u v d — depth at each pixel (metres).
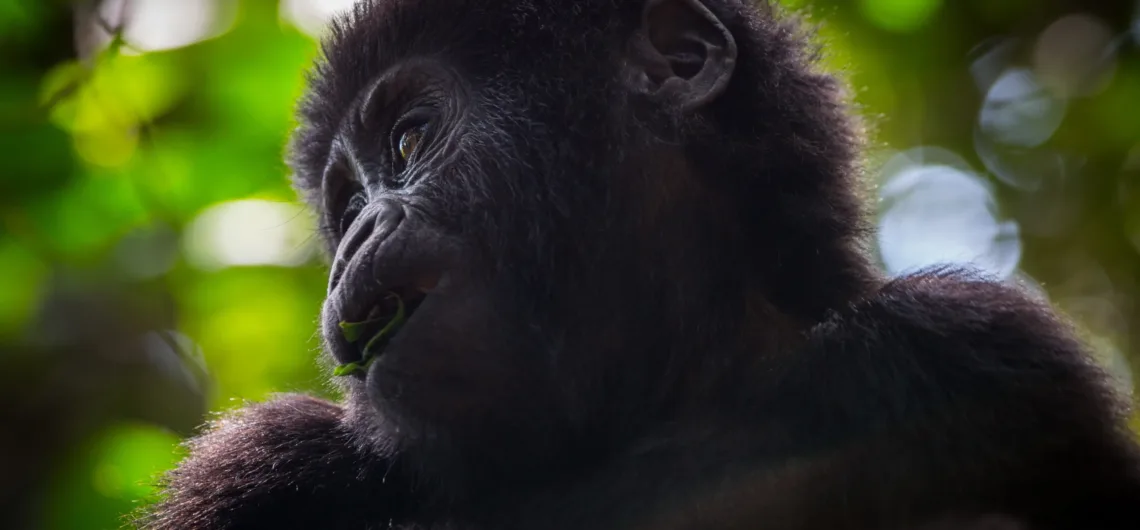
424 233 5.12
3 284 8.46
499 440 5.12
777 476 4.82
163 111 8.23
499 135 5.34
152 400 10.38
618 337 5.30
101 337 10.33
